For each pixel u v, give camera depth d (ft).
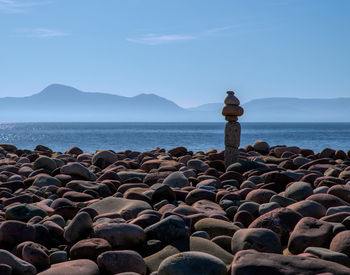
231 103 35.27
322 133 275.39
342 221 17.35
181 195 24.49
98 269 13.92
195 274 12.86
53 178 28.86
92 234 16.16
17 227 16.53
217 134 246.47
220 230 17.35
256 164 33.65
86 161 42.65
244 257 13.30
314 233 16.03
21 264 13.62
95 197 25.11
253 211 20.59
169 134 247.50
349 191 22.33
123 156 48.70
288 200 21.62
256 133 272.92
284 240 17.12
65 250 16.29
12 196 25.26
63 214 20.35
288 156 47.06
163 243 16.07
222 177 30.35
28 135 252.21
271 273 12.52
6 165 38.22
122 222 18.06
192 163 37.09
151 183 29.91
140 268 13.98
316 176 28.30
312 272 12.50
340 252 14.64
